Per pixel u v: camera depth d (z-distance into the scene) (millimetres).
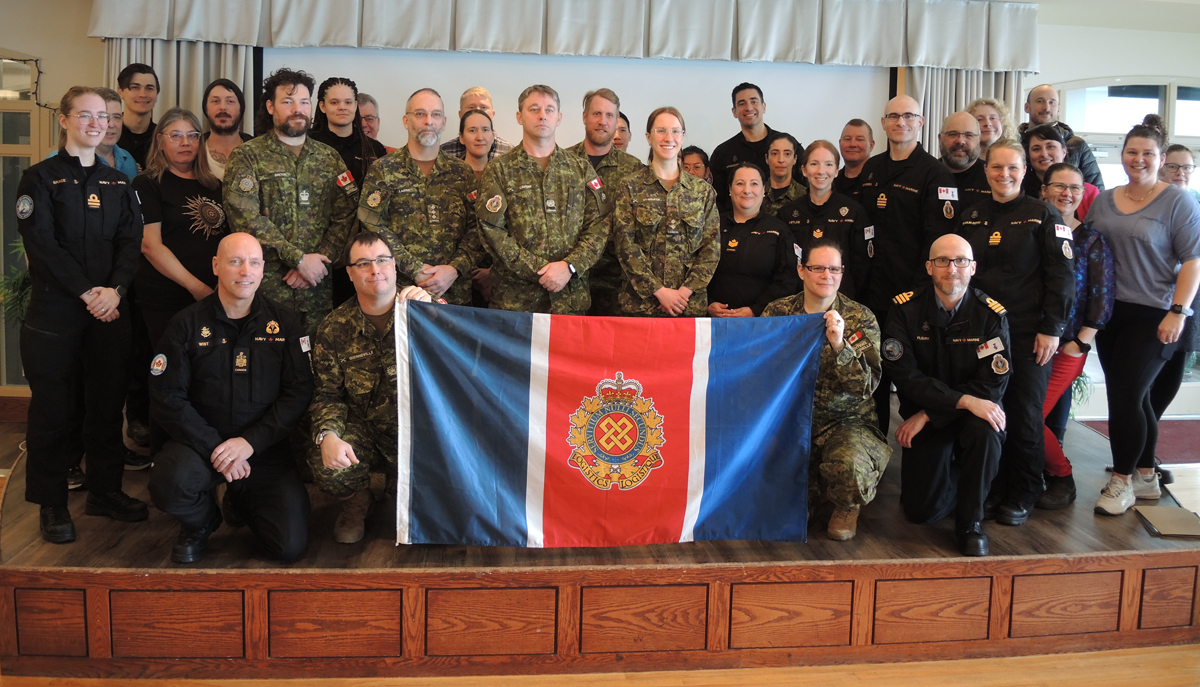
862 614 2686
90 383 2932
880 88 5621
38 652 2516
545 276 3197
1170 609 2850
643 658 2625
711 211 3490
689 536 2793
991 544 2861
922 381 2986
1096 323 3297
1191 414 6094
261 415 2707
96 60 5152
